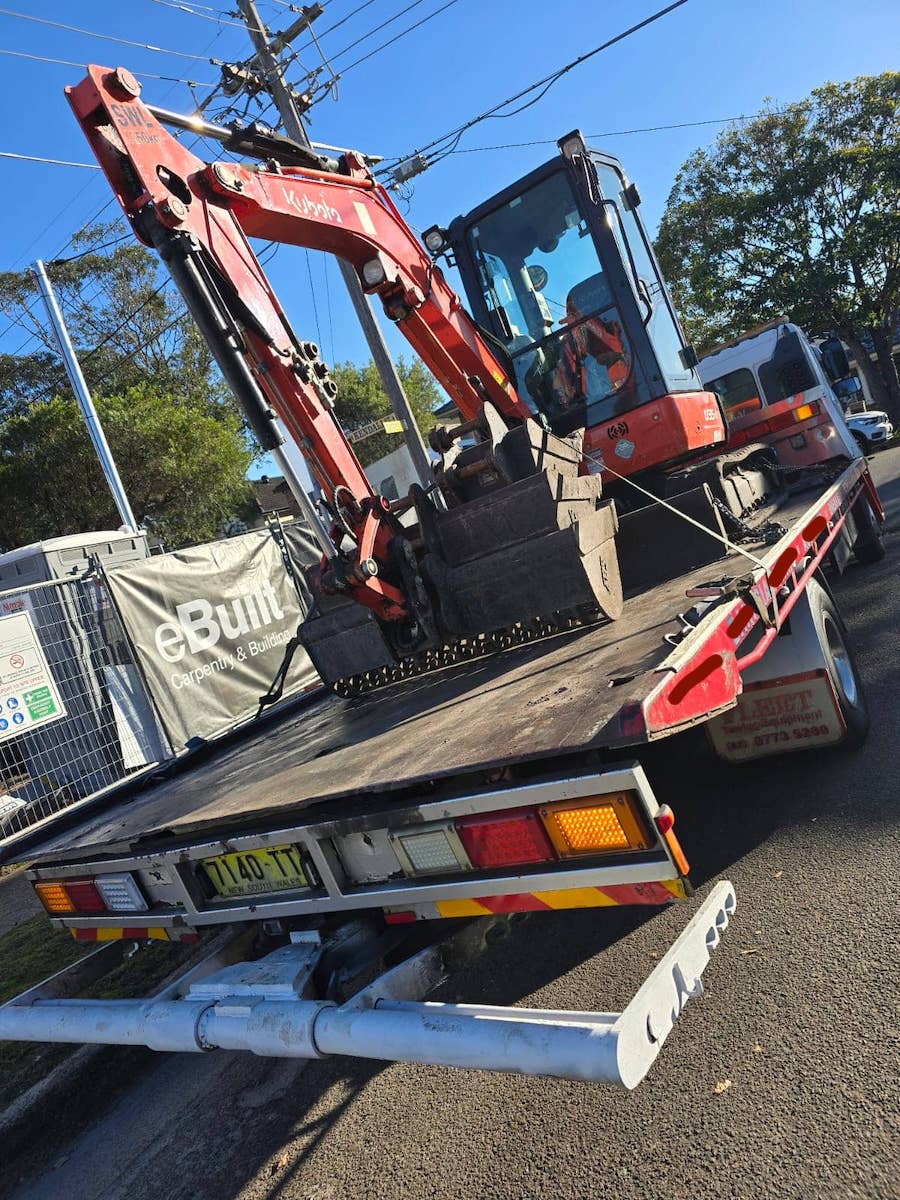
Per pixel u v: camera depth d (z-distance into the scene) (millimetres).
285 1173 2887
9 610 7832
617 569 4219
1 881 8039
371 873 2875
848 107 28172
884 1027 2545
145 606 8898
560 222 6090
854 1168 2115
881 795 3928
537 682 3205
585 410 6117
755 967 3023
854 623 6672
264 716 5789
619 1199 2273
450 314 5035
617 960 3373
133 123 3508
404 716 3814
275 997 2795
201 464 27297
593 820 2305
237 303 3664
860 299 28891
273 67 13539
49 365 31484
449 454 4230
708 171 29312
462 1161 2641
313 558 11461
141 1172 3201
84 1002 3430
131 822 4016
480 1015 2227
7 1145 3609
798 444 8227
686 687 2531
